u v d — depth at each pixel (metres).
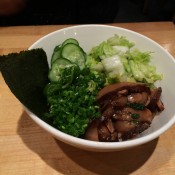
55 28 0.33
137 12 0.54
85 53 0.26
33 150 0.20
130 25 0.35
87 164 0.20
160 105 0.21
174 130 0.22
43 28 0.33
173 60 0.23
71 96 0.19
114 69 0.24
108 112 0.20
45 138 0.21
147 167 0.20
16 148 0.20
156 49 0.24
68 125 0.18
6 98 0.24
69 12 0.41
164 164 0.20
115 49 0.25
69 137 0.16
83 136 0.19
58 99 0.20
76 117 0.19
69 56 0.24
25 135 0.21
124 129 0.20
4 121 0.22
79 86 0.21
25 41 0.30
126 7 0.55
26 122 0.22
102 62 0.25
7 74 0.17
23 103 0.17
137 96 0.21
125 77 0.24
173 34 0.33
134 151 0.20
